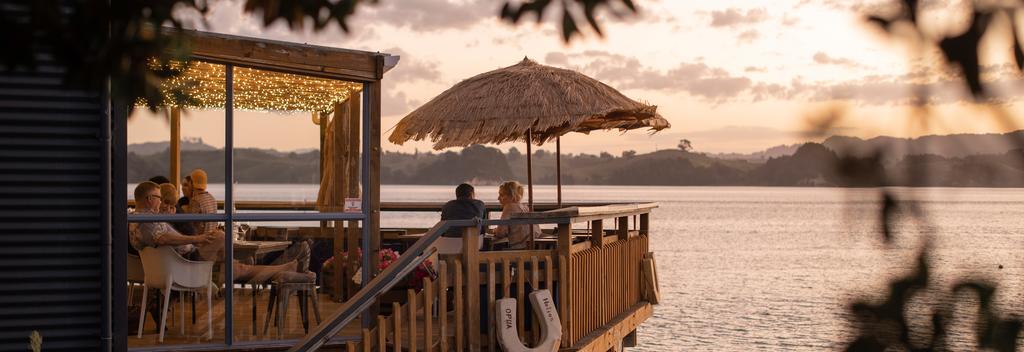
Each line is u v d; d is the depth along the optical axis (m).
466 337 7.94
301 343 7.22
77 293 7.11
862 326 0.81
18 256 7.03
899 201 0.79
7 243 7.01
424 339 7.62
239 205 8.27
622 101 9.89
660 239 111.75
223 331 8.19
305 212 8.37
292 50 8.06
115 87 1.47
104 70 1.42
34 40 1.34
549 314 8.10
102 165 7.07
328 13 1.54
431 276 8.91
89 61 1.41
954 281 0.80
